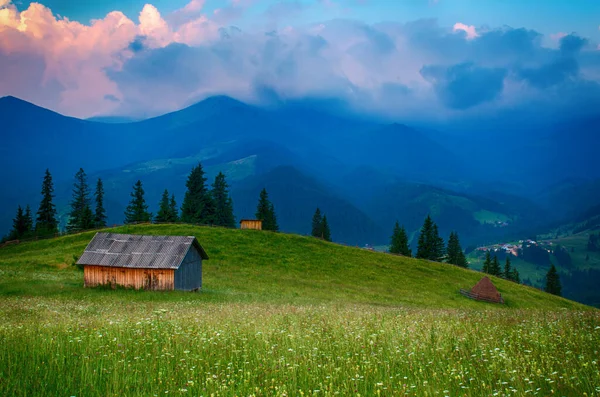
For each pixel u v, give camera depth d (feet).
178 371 35.65
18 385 30.86
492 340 42.91
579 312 67.77
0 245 253.85
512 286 257.96
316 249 262.47
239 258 228.02
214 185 409.08
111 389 31.63
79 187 386.73
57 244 240.94
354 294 186.39
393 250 394.93
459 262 420.36
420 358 37.88
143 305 105.29
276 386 30.01
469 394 28.17
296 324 56.49
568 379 29.86
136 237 161.07
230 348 42.50
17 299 108.68
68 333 48.88
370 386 31.37
